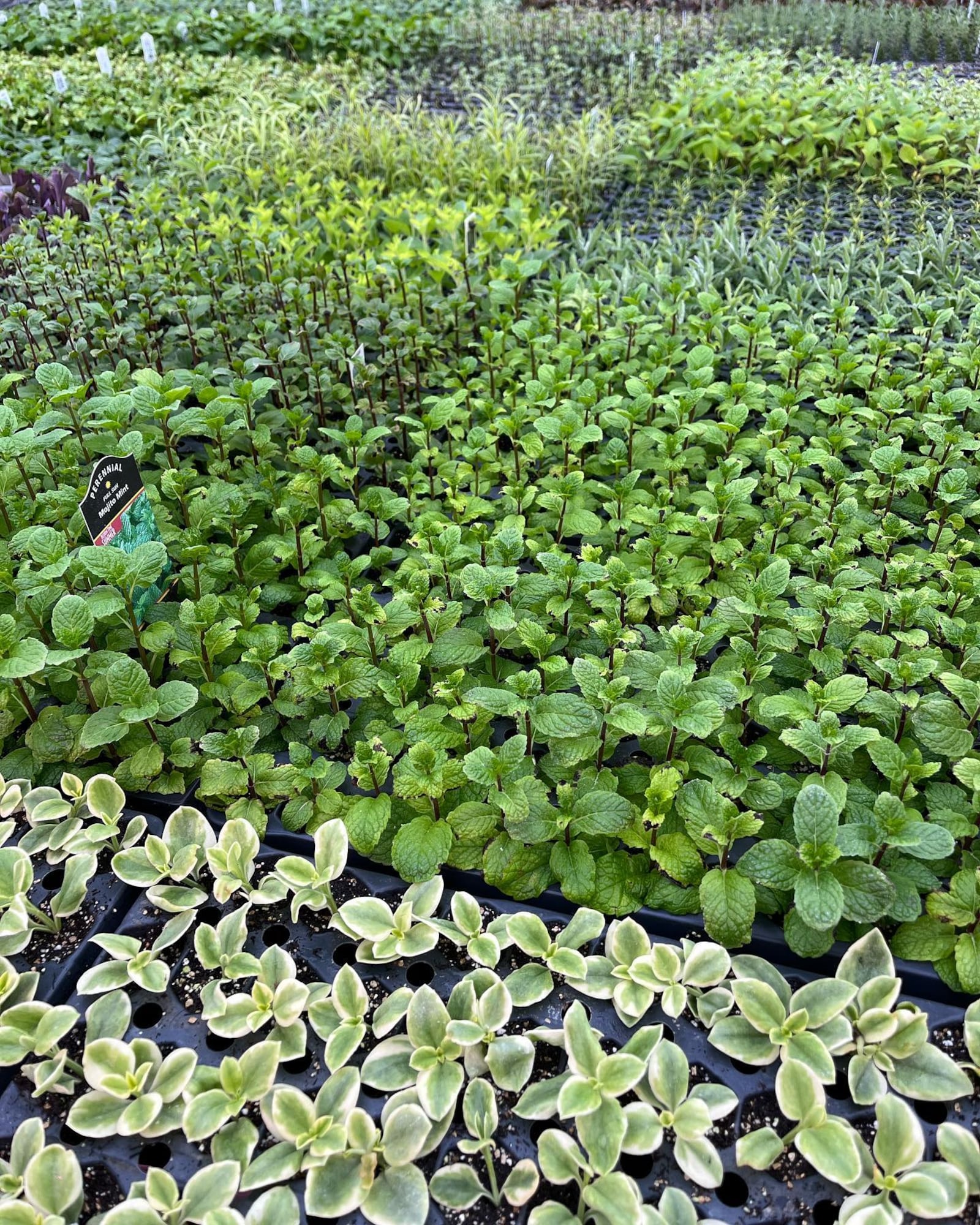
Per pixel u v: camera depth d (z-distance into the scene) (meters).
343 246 1.01
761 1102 0.38
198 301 0.82
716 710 0.45
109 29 1.96
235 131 1.38
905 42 1.77
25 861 0.46
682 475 0.69
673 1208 0.35
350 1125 0.37
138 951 0.43
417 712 0.50
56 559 0.50
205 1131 0.37
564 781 0.49
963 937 0.41
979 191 1.15
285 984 0.41
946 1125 0.36
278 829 0.49
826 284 0.98
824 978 0.42
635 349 0.83
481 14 2.08
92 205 1.09
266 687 0.52
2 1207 0.35
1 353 0.81
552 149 1.30
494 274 0.93
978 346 0.76
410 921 0.43
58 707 0.53
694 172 1.32
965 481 0.60
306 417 0.71
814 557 0.56
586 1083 0.37
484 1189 0.36
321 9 2.02
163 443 0.73
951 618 0.55
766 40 1.77
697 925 0.44
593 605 0.54
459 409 0.77
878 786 0.48
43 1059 0.41
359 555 0.67
